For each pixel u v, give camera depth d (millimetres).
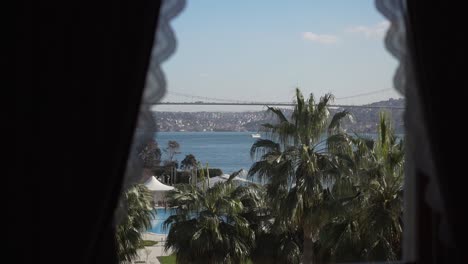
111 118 1591
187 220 8906
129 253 7676
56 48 1578
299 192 8820
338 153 8758
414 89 1863
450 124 1757
